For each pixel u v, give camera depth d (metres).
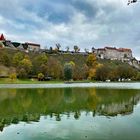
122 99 56.97
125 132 24.58
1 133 24.62
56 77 195.12
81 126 27.30
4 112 37.31
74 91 84.75
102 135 23.59
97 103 49.03
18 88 104.62
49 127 27.00
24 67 191.75
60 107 43.19
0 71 192.25
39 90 90.50
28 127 27.06
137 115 34.41
